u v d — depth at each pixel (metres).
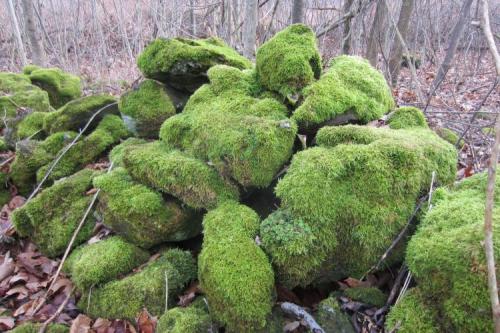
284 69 3.24
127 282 2.89
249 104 3.31
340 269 2.57
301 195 2.49
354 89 3.33
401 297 2.19
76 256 3.38
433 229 2.20
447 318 1.92
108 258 3.06
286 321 2.42
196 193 2.99
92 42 11.34
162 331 2.43
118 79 9.15
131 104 4.27
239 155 2.87
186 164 3.07
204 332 2.31
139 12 9.98
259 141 2.83
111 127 5.00
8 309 3.21
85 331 2.75
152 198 3.16
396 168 2.54
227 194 2.96
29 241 3.98
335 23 6.76
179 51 3.95
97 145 4.75
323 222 2.44
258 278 2.32
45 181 4.56
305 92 3.16
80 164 4.67
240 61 4.26
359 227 2.44
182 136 3.42
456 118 5.80
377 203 2.47
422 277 2.07
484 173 2.70
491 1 11.82
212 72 3.72
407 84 8.54
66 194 3.94
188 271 2.98
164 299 2.76
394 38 7.59
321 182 2.50
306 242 2.37
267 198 3.09
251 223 2.67
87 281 2.96
